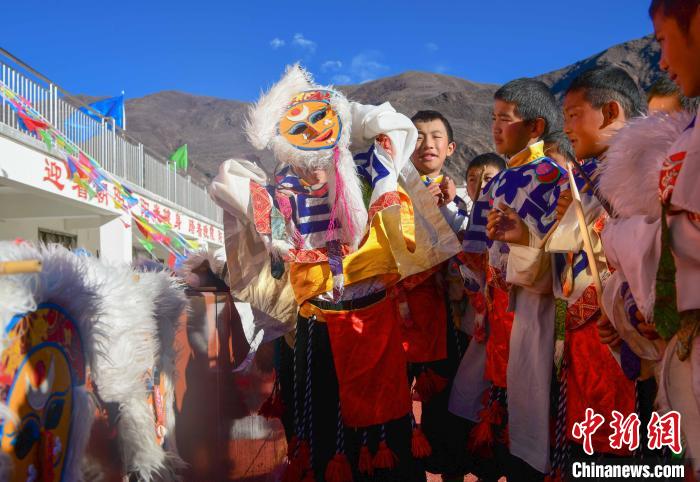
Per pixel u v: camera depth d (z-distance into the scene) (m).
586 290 2.35
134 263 2.44
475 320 3.30
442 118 3.71
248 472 3.00
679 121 1.69
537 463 2.49
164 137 116.81
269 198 2.59
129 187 17.20
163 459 1.93
